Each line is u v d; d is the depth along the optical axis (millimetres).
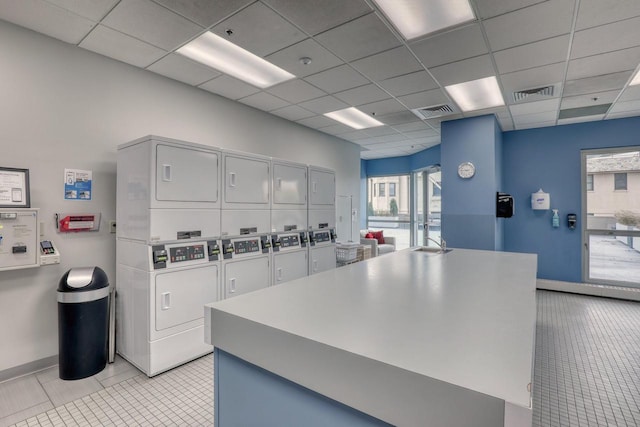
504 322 1207
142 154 2717
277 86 3898
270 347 1114
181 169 2838
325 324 1152
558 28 2605
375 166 9320
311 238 4316
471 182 4988
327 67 3361
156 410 2188
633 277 5023
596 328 3670
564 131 5453
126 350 2902
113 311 3000
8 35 2588
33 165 2711
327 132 6156
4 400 2301
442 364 845
